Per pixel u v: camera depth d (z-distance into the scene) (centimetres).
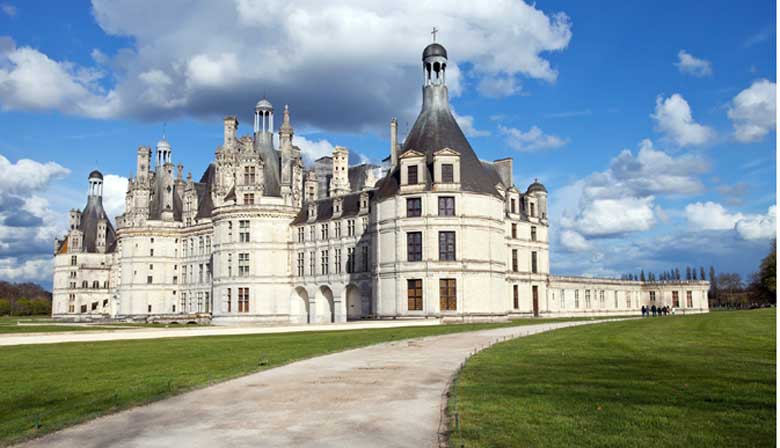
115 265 13488
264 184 9975
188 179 11975
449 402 1827
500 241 7931
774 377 2145
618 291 12419
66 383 2384
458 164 7531
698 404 1719
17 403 2030
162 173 12494
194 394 2081
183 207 12031
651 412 1630
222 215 9956
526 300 9712
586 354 2952
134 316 11750
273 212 9844
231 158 10512
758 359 2650
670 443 1358
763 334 3950
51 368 2875
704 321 5653
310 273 9606
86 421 1719
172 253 12094
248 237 9794
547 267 10331
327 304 9569
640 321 6300
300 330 5925
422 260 7431
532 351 3134
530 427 1503
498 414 1642
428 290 7362
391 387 2159
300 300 9962
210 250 11162
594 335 4169
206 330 5634
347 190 10506
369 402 1909
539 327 5491
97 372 2694
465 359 2925
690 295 12850
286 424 1655
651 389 1945
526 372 2366
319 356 3167
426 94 8269
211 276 11069
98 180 15612
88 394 2133
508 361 2728
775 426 1476
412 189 7550
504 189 9625
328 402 1922
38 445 1498
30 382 2433
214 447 1452
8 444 1512
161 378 2434
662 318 6925
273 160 10275
